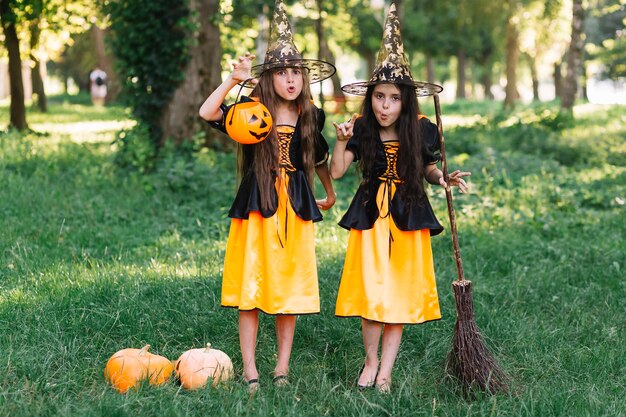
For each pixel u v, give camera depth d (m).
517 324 5.39
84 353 4.61
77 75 54.59
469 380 4.27
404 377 4.45
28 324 4.94
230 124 4.21
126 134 11.81
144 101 12.23
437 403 4.10
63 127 21.55
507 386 4.27
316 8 20.94
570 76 22.19
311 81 4.56
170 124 12.34
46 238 7.52
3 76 40.88
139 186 10.33
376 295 4.26
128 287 5.69
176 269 6.38
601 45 52.84
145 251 7.26
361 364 4.69
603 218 8.86
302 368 4.56
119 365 4.16
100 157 13.07
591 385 4.41
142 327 5.02
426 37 41.81
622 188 10.50
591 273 6.69
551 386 4.38
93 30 31.89
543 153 14.59
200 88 12.49
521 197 9.77
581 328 5.37
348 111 21.08
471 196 9.48
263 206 4.22
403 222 4.32
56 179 10.83
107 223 8.47
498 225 8.50
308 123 4.36
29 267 6.35
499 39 35.59
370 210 4.36
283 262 4.23
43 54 18.92
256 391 4.07
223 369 4.24
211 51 12.62
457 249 4.40
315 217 4.31
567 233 8.16
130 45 12.18
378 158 4.39
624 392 4.34
